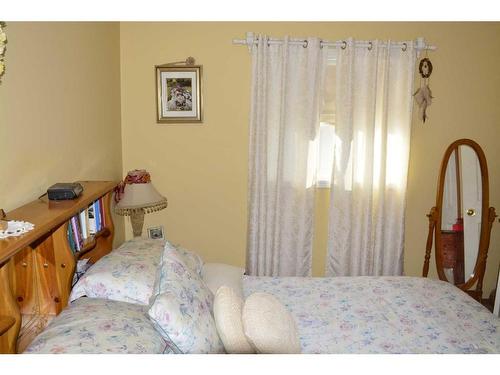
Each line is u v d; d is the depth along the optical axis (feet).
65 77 7.01
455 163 10.73
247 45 10.23
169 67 10.34
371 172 10.47
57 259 5.26
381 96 10.37
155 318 4.33
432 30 10.44
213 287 6.54
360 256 10.89
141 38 10.28
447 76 10.69
